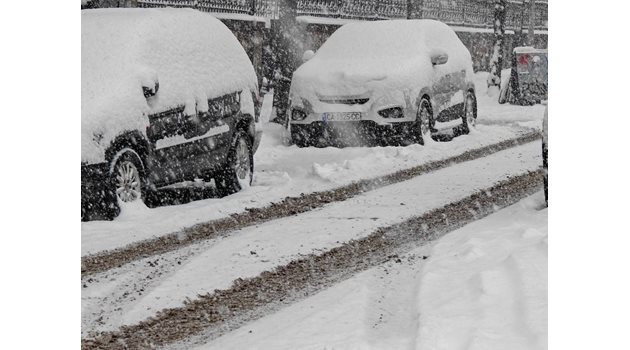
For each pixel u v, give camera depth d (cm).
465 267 676
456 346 492
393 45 1577
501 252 708
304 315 593
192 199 1080
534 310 534
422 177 1213
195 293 648
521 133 1755
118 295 649
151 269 724
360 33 1611
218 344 540
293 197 1062
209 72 1065
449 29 1697
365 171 1246
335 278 693
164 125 969
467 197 1052
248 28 2112
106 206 892
